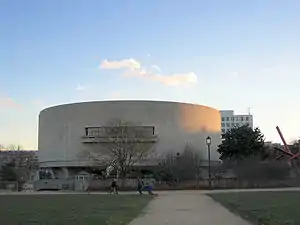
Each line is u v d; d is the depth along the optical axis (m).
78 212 25.52
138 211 26.62
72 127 115.88
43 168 123.31
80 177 91.12
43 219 21.17
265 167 68.12
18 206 31.55
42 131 125.12
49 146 121.00
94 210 27.12
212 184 69.00
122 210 27.23
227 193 49.91
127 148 86.38
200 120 121.50
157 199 41.31
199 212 25.72
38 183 84.88
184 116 118.12
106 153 92.19
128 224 19.48
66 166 115.19
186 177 74.81
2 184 86.44
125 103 114.12
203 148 119.81
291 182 68.25
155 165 93.06
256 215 21.75
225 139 96.88
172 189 68.44
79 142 114.25
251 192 50.41
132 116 113.81
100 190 70.69
